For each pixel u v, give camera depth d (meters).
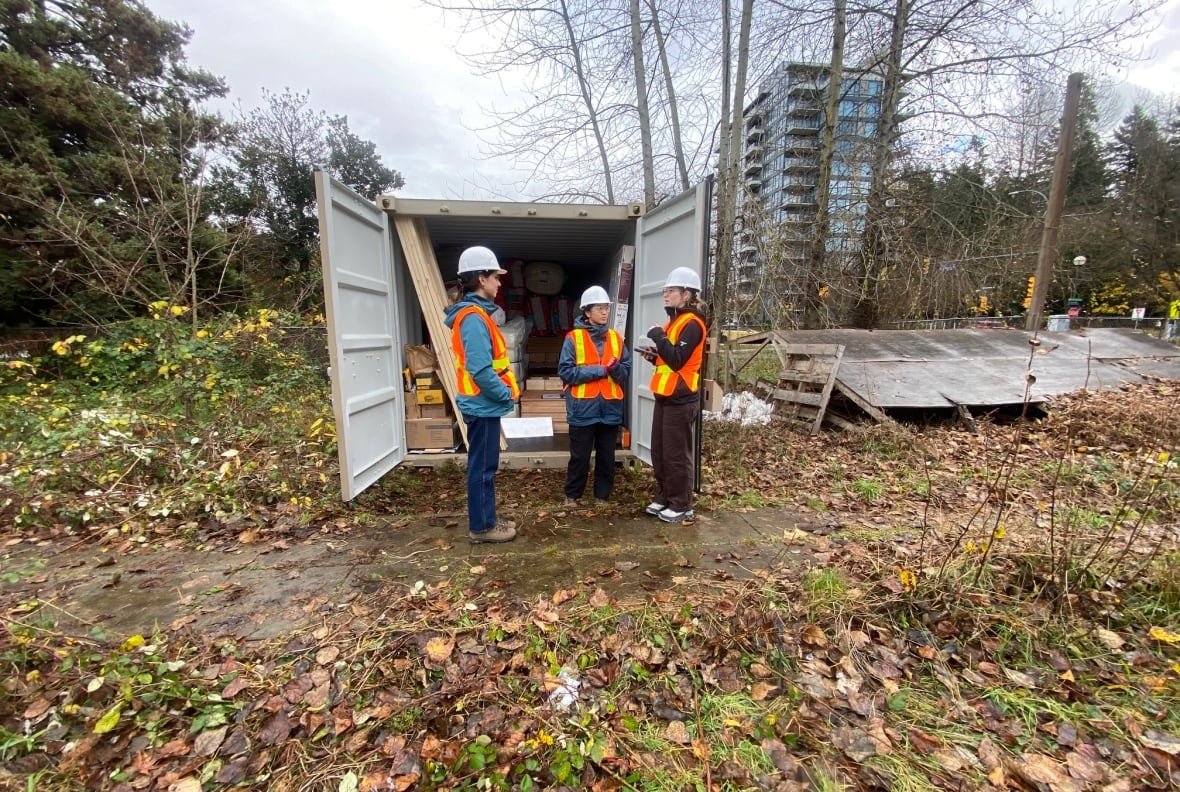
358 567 3.20
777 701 2.08
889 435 6.12
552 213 4.63
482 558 3.31
